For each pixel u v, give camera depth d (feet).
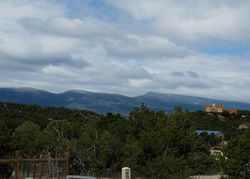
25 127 188.96
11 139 135.54
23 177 70.85
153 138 137.28
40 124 259.39
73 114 327.88
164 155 135.13
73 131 155.74
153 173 131.13
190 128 156.66
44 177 74.18
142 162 134.21
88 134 141.69
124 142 151.23
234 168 96.12
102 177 136.98
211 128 361.30
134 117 161.58
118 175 140.67
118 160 140.56
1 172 105.19
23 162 71.36
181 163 132.36
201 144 164.55
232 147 99.50
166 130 141.59
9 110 315.37
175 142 141.38
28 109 333.01
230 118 463.83
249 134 97.60
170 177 130.62
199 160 146.92
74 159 138.21
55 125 154.81
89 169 138.72
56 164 77.66
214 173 150.30
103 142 140.36
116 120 172.14
